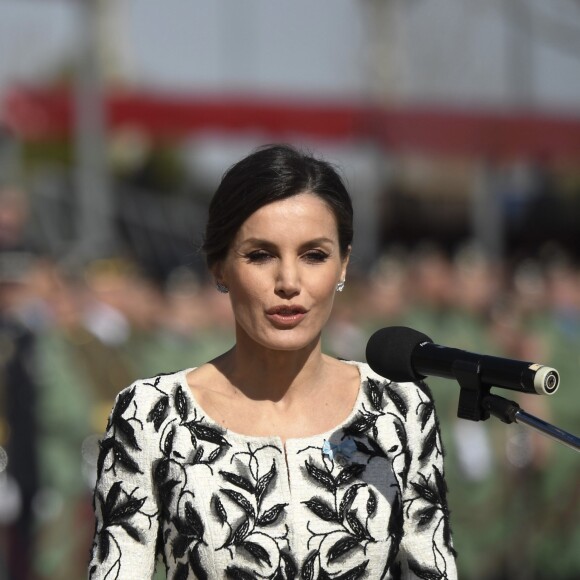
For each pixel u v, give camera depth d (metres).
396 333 10.08
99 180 41.69
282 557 9.77
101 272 29.41
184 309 31.61
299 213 9.77
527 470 31.09
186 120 41.41
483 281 36.75
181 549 9.81
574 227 55.69
